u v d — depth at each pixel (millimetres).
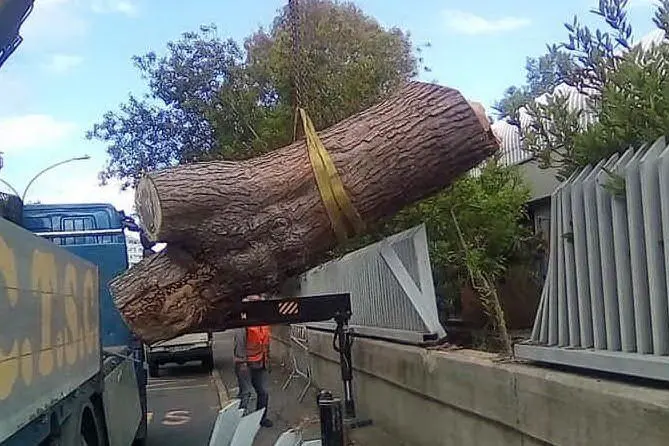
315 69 15078
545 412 4918
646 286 4395
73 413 5012
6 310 3275
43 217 9234
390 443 8547
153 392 16547
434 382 7223
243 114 19219
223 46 25688
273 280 5871
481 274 8930
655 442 3758
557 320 5363
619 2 5578
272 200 5672
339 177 5676
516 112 7848
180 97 25516
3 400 3156
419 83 5973
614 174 4574
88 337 5586
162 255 5863
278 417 11508
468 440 6465
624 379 4469
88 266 5648
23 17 5812
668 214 4145
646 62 5082
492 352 7359
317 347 13867
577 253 5012
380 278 9836
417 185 5859
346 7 18922
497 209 9203
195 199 5453
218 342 32719
